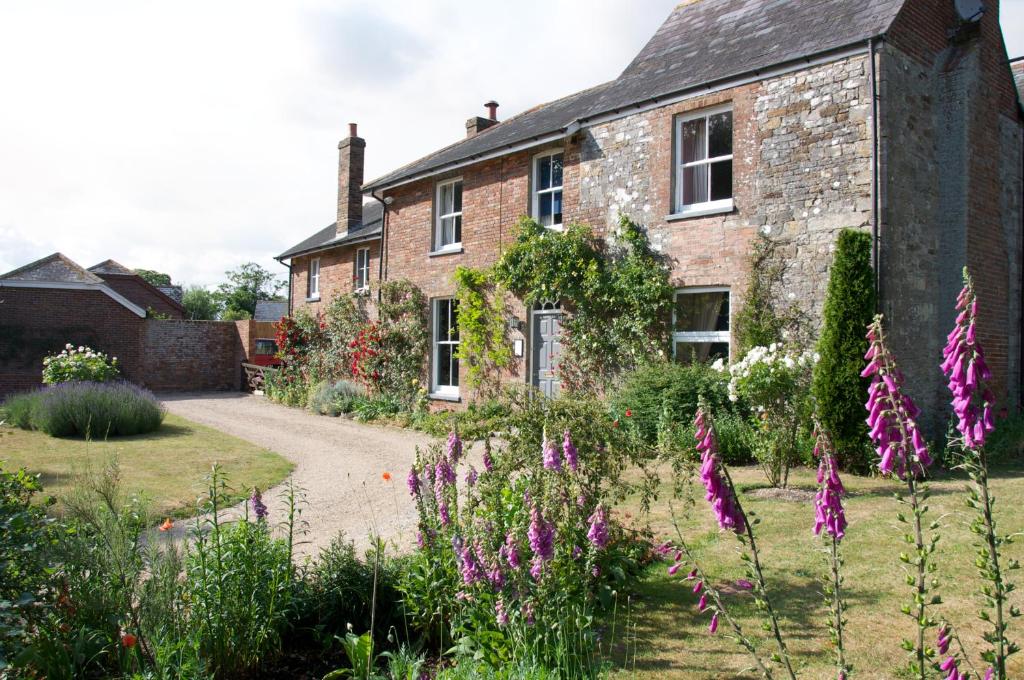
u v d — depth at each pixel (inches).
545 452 163.3
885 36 352.8
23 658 128.3
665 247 439.2
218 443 471.5
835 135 363.3
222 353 1004.6
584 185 492.4
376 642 164.6
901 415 95.4
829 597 107.7
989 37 415.8
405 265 672.4
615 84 513.3
